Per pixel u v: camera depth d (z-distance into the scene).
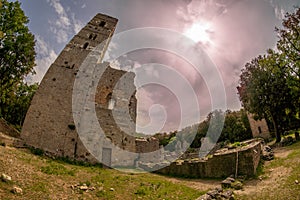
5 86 30.66
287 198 9.41
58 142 21.55
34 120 21.73
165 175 19.58
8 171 9.98
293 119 35.81
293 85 28.97
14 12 27.25
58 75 24.83
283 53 30.28
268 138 38.78
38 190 8.89
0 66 28.27
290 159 15.12
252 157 14.06
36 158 15.90
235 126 47.19
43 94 23.28
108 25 31.22
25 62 29.88
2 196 7.32
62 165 16.20
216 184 13.93
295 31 29.00
